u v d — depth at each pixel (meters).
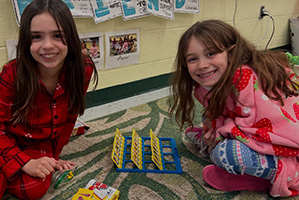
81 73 0.90
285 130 0.85
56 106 0.92
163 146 1.17
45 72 0.85
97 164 1.04
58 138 0.99
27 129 0.91
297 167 0.88
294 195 0.90
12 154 0.83
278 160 0.85
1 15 1.16
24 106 0.84
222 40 0.87
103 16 1.39
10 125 0.88
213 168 0.90
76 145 1.15
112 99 1.63
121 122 1.36
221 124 0.99
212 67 0.87
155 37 1.69
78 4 1.30
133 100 1.63
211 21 0.93
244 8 2.15
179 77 1.03
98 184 0.88
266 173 0.85
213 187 0.93
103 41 1.46
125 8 1.46
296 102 0.95
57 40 0.79
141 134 1.26
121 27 1.51
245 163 0.84
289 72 0.98
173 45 1.81
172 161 1.07
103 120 1.37
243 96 0.87
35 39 0.77
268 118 0.86
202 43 0.85
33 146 0.95
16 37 1.22
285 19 2.55
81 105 0.97
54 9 0.77
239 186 0.92
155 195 0.89
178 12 1.71
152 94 1.73
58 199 0.86
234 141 0.88
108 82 1.58
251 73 0.88
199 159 1.10
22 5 1.17
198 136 1.15
